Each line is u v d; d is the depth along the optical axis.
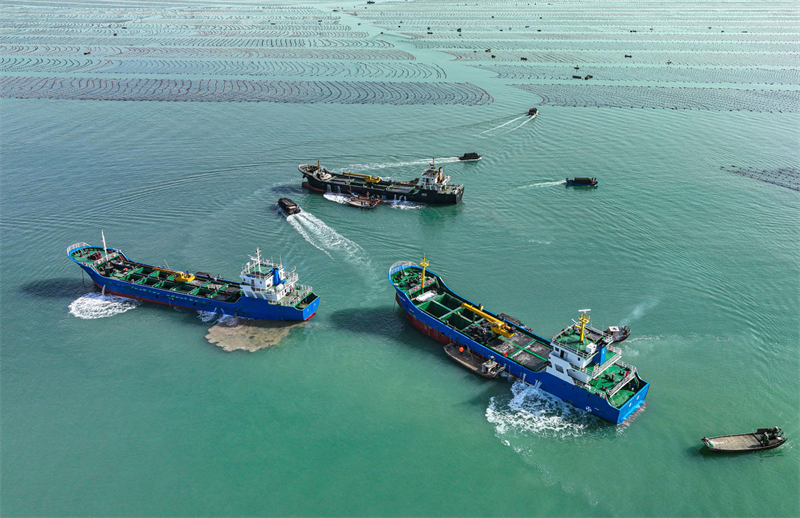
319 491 72.06
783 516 67.81
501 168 177.00
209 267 121.81
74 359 95.62
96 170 174.12
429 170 155.62
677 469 74.06
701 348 95.50
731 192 158.25
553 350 84.44
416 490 72.00
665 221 141.75
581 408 83.62
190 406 85.56
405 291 106.75
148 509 69.81
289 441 79.31
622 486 72.06
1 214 145.38
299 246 131.25
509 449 77.75
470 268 121.88
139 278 115.31
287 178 171.25
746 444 76.44
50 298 112.94
